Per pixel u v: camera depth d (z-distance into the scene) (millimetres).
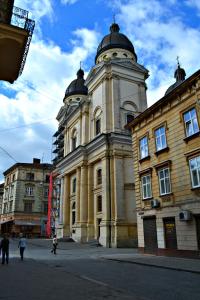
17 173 62594
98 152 35312
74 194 41844
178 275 11398
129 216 31438
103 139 33656
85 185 37344
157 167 20359
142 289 8656
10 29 10750
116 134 33344
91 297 7551
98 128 38031
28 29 11031
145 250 21078
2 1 11508
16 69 12203
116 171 32375
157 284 9477
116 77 36875
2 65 12016
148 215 20891
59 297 7562
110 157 33344
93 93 40344
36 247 31203
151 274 11773
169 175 19078
